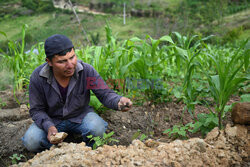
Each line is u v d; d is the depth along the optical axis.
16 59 3.55
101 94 2.21
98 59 2.89
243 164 1.78
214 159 1.78
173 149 1.83
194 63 2.30
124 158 1.74
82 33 5.88
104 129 2.26
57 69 1.96
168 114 2.84
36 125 2.22
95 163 1.73
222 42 7.62
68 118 2.25
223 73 2.06
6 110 3.22
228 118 2.58
